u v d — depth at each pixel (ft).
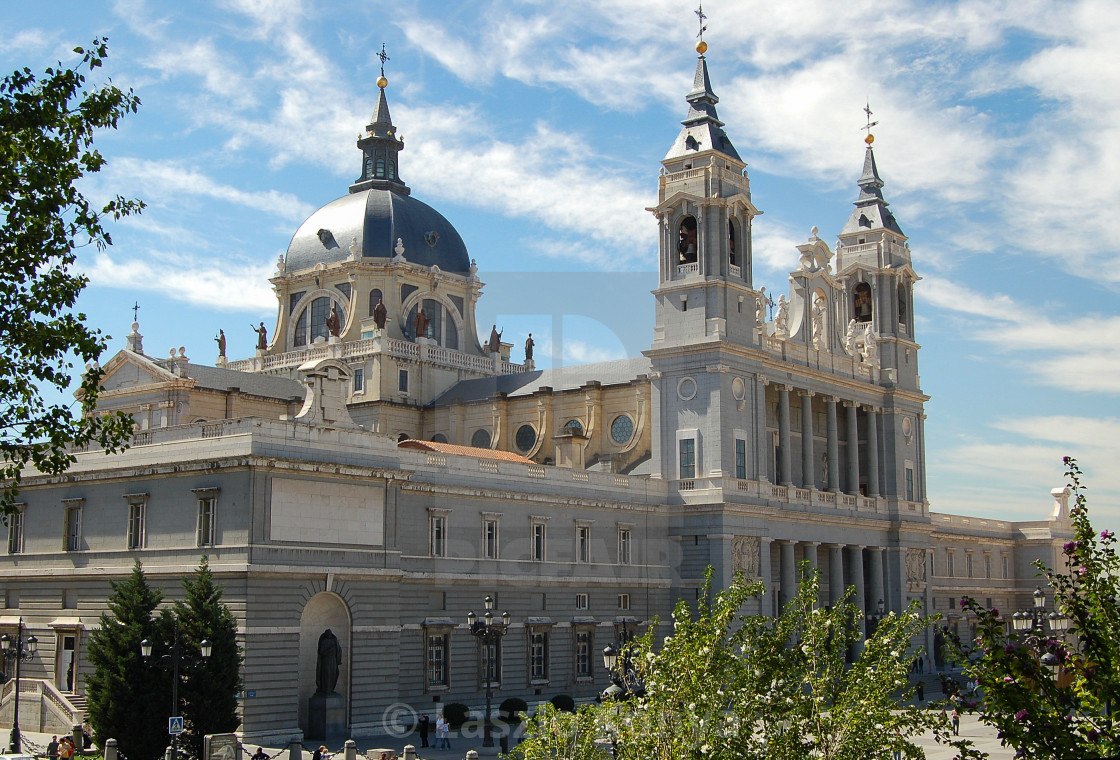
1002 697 93.76
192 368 369.91
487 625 231.30
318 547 245.86
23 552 278.46
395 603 259.60
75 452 272.10
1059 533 547.08
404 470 261.03
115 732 207.41
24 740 230.89
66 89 137.69
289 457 242.37
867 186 458.09
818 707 105.29
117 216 141.18
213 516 242.17
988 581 529.86
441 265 466.29
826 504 392.68
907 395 438.40
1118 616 95.66
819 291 412.57
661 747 100.53
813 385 396.16
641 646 110.52
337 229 464.24
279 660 237.45
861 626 398.01
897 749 106.73
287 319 467.52
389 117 495.82
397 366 416.87
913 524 429.79
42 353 133.49
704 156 363.56
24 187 131.64
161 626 213.66
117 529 259.39
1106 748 90.63
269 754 221.66
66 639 263.90
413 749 161.17
